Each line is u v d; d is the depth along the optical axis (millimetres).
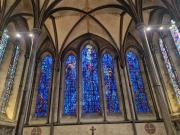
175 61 15836
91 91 17844
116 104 17031
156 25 16125
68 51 20578
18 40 18062
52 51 20219
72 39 20594
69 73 19172
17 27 17625
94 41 20781
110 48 20516
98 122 15547
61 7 16859
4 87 15492
